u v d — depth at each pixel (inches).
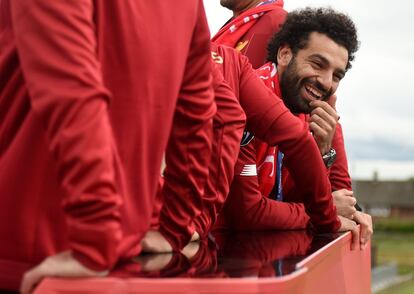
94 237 90.6
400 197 1274.6
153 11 106.9
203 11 116.8
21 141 100.9
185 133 117.6
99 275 91.6
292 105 183.9
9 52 102.8
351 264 177.0
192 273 101.3
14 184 100.5
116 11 103.4
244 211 172.1
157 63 105.6
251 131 163.5
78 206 90.4
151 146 105.6
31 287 92.5
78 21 95.0
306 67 180.9
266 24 203.9
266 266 112.3
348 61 188.1
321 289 136.2
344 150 206.7
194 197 120.1
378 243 1243.2
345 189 193.5
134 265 104.1
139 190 104.0
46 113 92.9
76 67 93.0
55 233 99.7
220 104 134.8
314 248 139.3
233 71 159.5
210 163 133.5
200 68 117.3
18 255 100.2
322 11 183.0
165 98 106.5
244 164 170.6
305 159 163.6
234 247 139.9
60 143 91.4
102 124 92.4
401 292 797.2
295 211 181.5
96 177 90.4
